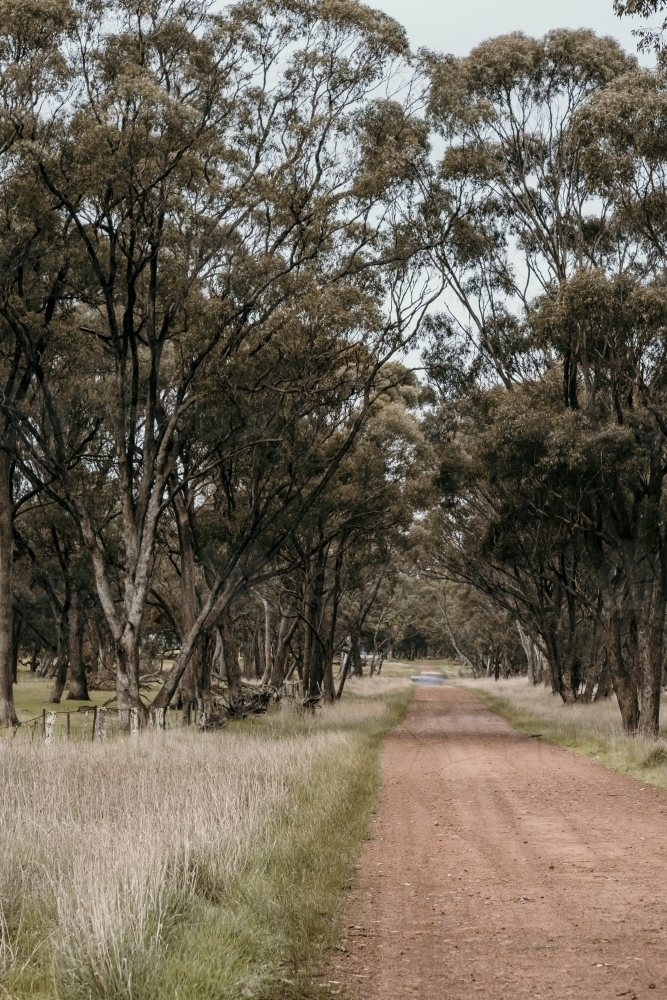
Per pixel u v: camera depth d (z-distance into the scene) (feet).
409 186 96.27
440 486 108.47
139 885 22.72
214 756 59.11
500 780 57.82
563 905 27.43
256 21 90.33
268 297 89.81
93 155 80.89
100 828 31.45
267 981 20.18
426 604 269.44
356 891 29.22
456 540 139.23
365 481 120.06
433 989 20.27
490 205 102.89
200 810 33.17
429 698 185.57
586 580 119.65
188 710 110.22
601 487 87.51
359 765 58.34
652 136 78.13
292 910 24.91
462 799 49.57
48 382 101.60
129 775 48.47
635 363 82.48
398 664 395.96
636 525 88.48
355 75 92.84
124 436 92.27
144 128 80.69
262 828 33.96
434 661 439.22
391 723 107.65
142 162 82.58
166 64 90.89
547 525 102.78
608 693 144.56
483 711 139.44
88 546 92.48
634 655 98.22
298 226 94.84
